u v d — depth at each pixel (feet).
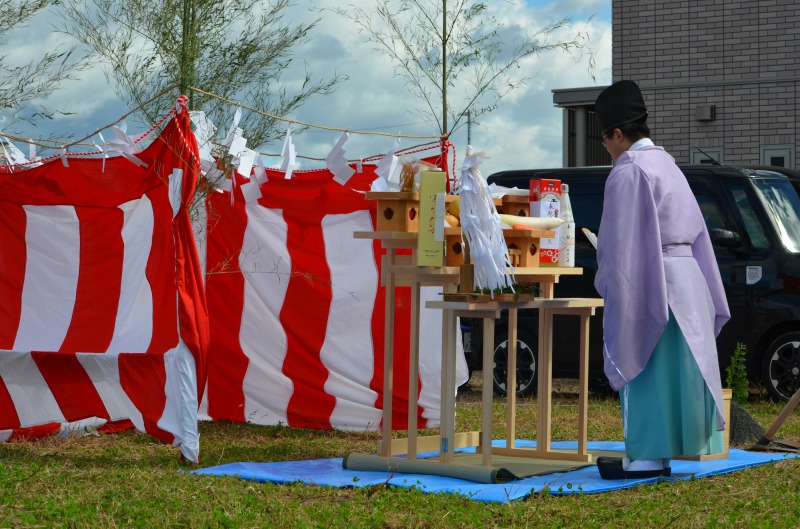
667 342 19.80
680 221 20.02
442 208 20.72
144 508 17.03
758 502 17.78
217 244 28.94
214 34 27.09
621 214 19.72
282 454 24.76
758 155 55.06
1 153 27.22
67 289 24.79
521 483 19.83
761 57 54.90
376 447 25.86
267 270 28.78
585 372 22.94
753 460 22.49
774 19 54.60
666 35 56.90
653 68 57.26
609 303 19.77
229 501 17.72
